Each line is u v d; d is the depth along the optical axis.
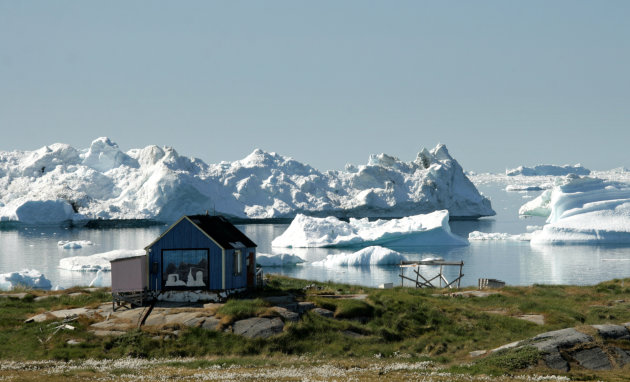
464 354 87.19
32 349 87.44
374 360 84.81
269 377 70.56
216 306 102.19
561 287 135.50
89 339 90.44
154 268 107.69
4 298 116.94
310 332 94.06
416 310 104.44
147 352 86.88
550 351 76.56
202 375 71.81
